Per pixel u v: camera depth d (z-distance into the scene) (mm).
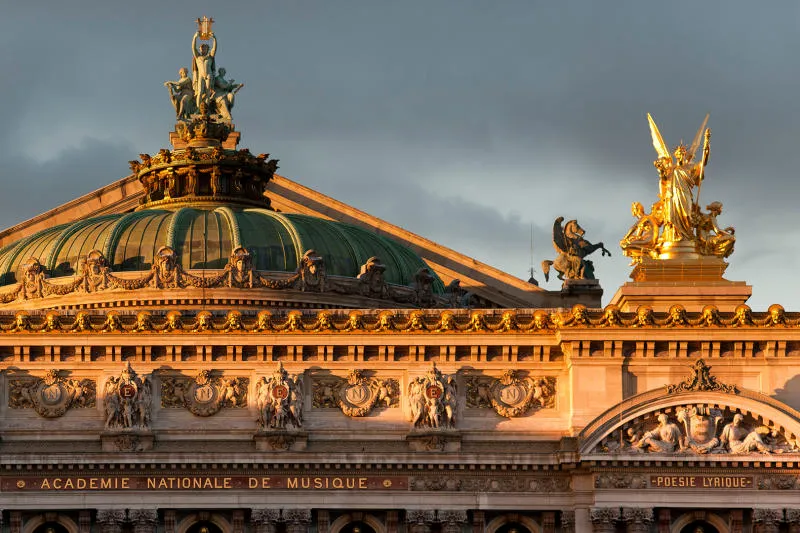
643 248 172000
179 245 189375
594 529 162625
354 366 166875
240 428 165625
